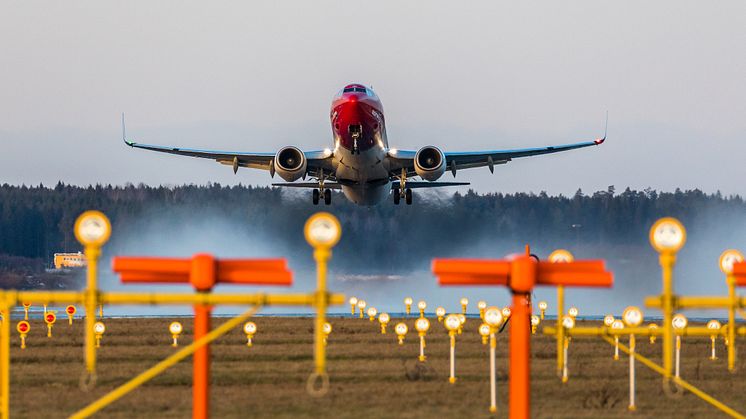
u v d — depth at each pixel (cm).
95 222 5306
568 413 7681
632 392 7975
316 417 7425
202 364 5278
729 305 5516
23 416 7475
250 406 7950
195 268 5216
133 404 8031
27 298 5306
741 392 8969
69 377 10031
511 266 5241
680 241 5519
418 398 8394
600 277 5281
